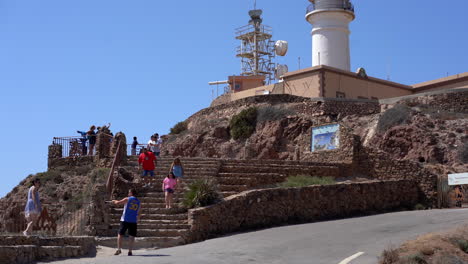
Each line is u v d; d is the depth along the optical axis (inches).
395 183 1014.4
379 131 1445.6
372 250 566.9
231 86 2396.7
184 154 1695.4
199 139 1699.1
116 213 738.2
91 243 610.5
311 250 571.8
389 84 1939.0
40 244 572.4
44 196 1024.2
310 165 1064.8
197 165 955.3
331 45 2079.2
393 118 1453.0
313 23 2137.1
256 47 3014.3
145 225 690.8
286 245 605.3
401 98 1627.7
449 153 1267.2
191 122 1974.7
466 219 789.2
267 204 786.2
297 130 1530.5
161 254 568.1
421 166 1062.4
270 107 1667.1
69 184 1038.4
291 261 510.9
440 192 1030.4
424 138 1320.1
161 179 863.1
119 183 830.5
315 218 845.8
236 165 999.0
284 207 808.9
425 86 1985.7
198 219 687.1
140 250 630.5
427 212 922.1
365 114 1627.7
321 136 1203.9
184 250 593.3
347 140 1135.6
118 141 1043.9
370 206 951.6
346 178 1072.2
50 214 921.5
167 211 734.5
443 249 541.3
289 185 892.6
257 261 510.3
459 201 1019.9
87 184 979.9
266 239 652.7
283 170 997.8
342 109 1631.4
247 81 2370.8
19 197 1061.8
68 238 593.6
